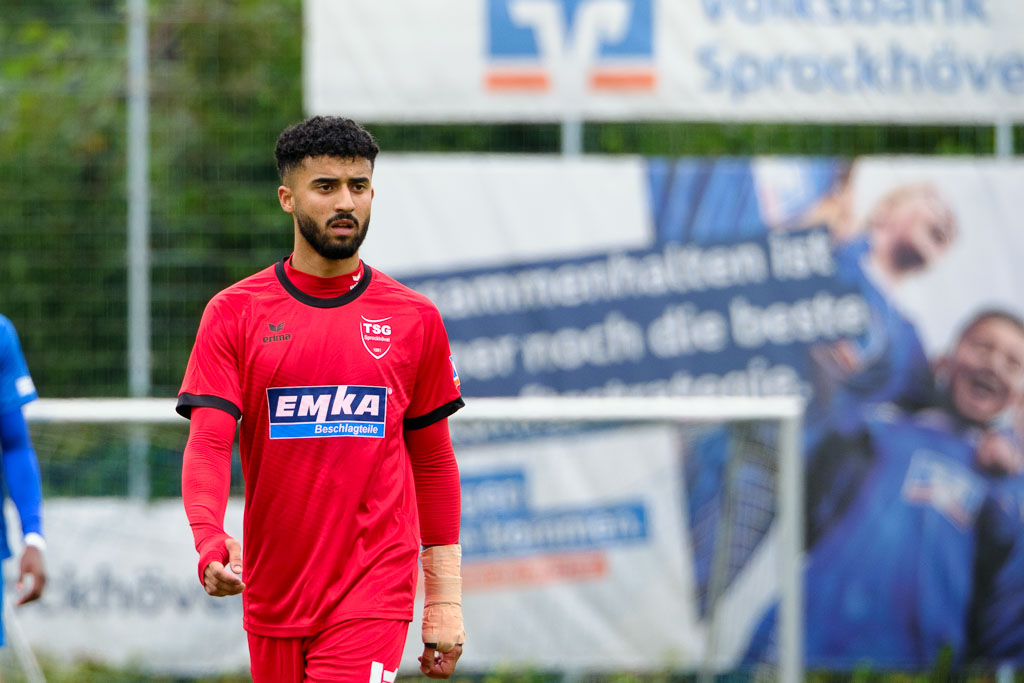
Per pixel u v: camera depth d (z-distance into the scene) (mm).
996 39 20891
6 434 12789
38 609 16828
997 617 20500
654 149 27406
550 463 17938
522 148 27516
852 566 20609
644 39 20703
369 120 20750
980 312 20828
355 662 9305
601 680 17781
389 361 9609
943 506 20641
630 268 20922
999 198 20812
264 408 9438
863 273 20828
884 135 26953
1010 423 20703
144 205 21047
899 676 20453
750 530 17797
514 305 20844
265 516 9531
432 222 20812
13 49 27266
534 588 17844
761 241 20875
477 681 17703
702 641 17766
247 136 25906
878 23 20828
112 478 17000
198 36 26156
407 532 9703
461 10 20625
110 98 26078
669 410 17703
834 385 20812
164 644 16922
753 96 20797
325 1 20594
